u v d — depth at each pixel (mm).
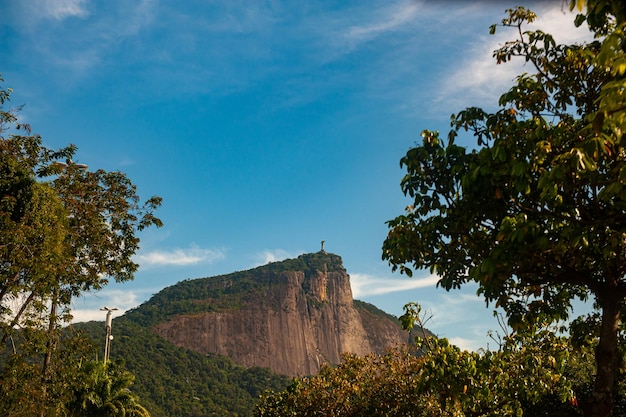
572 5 4914
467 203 9055
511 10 9852
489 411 14234
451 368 11367
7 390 19234
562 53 9773
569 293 10867
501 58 10000
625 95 5508
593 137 7172
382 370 19719
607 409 8672
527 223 7773
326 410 20656
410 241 9695
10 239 18828
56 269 20250
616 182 6934
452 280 9688
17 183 19906
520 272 9086
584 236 8102
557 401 18734
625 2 5316
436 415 16969
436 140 9586
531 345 13016
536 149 8477
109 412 40719
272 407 31219
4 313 19984
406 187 9641
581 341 11273
